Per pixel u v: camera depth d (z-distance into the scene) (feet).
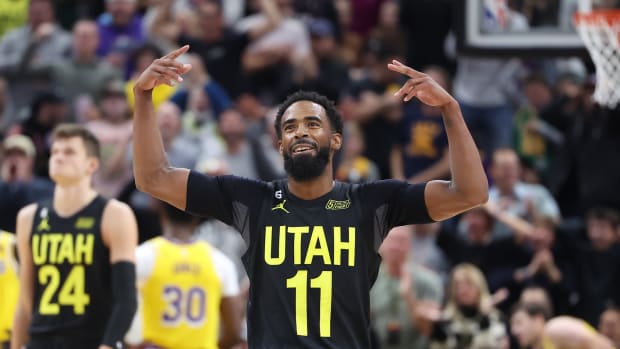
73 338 31.86
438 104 23.82
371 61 65.92
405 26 67.77
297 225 24.03
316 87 59.52
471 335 45.01
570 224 52.31
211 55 63.77
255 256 24.04
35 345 32.04
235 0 71.56
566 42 39.73
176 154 51.96
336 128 24.68
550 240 50.06
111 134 53.21
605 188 53.83
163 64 23.76
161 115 51.67
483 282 45.73
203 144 54.08
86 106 57.00
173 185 24.35
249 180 24.76
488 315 45.21
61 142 32.14
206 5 63.77
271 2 65.00
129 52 61.11
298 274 23.65
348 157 56.08
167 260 35.12
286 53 64.54
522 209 52.85
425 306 46.19
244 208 24.35
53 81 59.62
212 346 35.58
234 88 63.46
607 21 36.86
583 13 37.17
